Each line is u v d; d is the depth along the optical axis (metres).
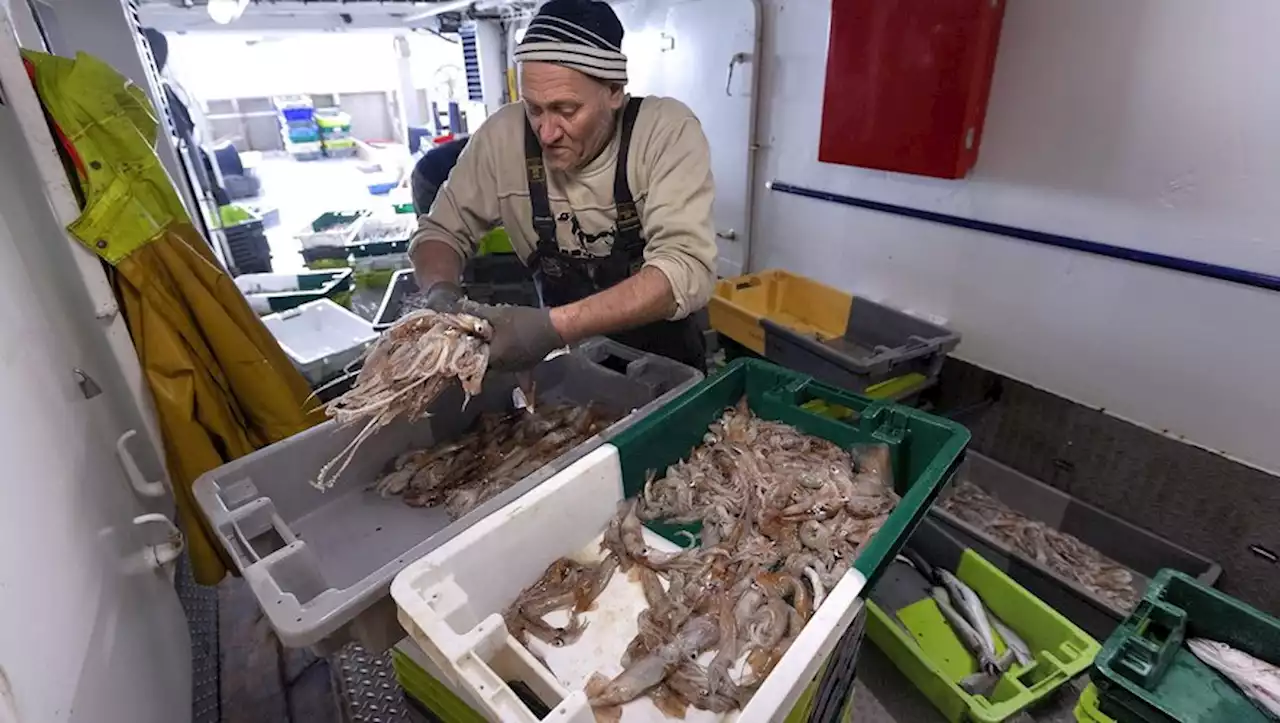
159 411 1.41
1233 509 1.77
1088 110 1.79
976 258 2.18
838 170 2.53
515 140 1.62
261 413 1.54
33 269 1.14
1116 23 1.68
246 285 3.20
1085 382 2.01
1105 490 2.03
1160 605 1.26
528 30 1.36
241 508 1.15
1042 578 1.81
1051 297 2.02
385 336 1.20
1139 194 1.75
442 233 1.70
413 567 0.95
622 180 1.55
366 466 1.47
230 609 1.81
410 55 6.79
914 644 1.53
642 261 1.70
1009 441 2.24
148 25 3.34
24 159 1.22
